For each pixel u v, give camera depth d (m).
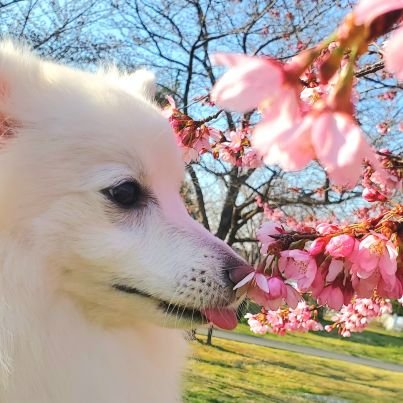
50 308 0.23
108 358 0.25
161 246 0.24
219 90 0.09
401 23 0.09
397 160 0.36
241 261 0.24
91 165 0.23
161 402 0.27
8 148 0.23
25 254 0.22
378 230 0.22
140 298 0.24
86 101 0.24
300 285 0.22
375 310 0.58
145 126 0.25
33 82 0.25
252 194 1.43
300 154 0.09
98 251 0.23
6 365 0.21
